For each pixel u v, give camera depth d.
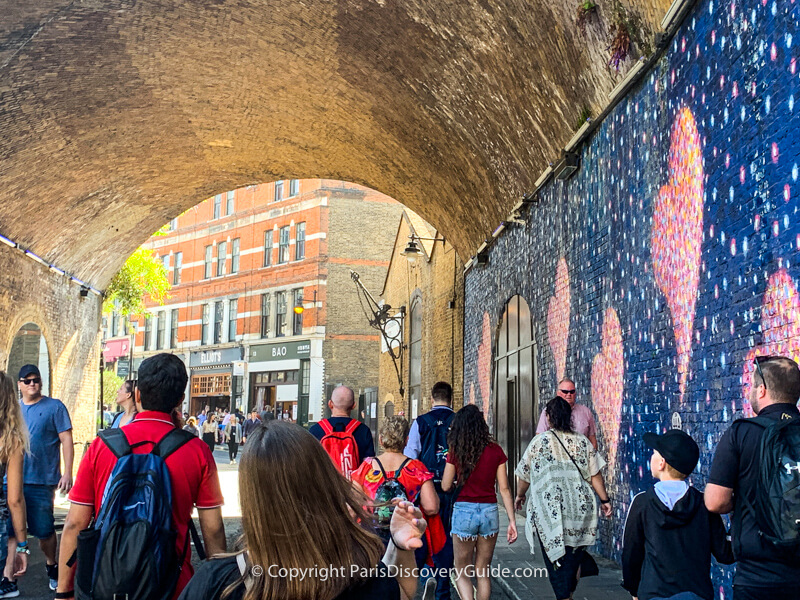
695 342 6.00
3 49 9.70
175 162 16.00
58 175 13.52
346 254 37.91
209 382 42.94
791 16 4.49
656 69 6.92
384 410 28.11
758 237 4.93
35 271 14.91
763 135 4.86
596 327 8.70
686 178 6.21
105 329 50.09
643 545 3.59
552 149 10.17
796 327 4.42
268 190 40.62
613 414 8.07
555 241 10.55
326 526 1.92
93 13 9.77
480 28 9.15
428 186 15.91
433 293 21.16
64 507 13.02
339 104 13.55
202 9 10.25
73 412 17.47
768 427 3.03
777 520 2.89
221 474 21.62
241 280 41.44
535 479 5.49
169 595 2.94
